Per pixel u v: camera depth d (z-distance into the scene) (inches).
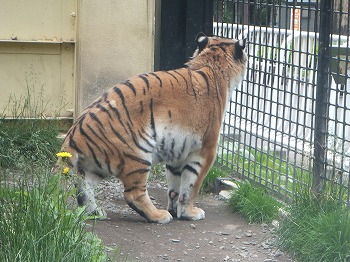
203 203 508.7
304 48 625.3
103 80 577.6
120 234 421.1
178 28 585.6
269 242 419.5
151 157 439.2
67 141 431.2
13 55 593.9
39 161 428.1
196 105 448.1
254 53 526.0
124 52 576.7
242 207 471.5
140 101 433.4
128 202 442.6
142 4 573.6
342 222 381.1
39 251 310.3
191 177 459.5
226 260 393.7
